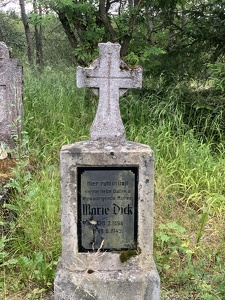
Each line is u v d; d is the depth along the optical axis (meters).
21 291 2.20
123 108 4.52
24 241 2.51
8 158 3.34
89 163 1.93
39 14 4.18
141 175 1.96
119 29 4.59
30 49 9.02
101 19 4.56
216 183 3.29
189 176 3.29
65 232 2.00
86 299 2.02
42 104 4.61
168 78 4.85
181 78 4.86
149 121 4.17
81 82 2.00
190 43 5.05
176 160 3.55
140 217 2.01
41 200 2.65
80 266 2.03
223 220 2.88
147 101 4.54
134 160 1.94
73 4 4.14
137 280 2.01
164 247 2.59
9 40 10.84
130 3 4.88
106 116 2.03
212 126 4.14
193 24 4.86
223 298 2.12
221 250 2.55
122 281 2.00
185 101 4.55
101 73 1.99
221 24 4.62
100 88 2.01
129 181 1.97
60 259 2.17
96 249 2.03
